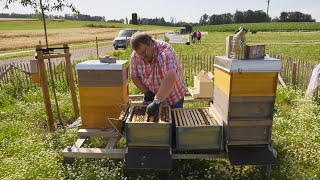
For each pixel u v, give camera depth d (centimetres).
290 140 475
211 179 386
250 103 352
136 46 376
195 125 366
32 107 681
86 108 441
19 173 379
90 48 3086
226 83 356
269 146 368
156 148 366
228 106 349
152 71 423
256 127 361
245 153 361
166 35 3697
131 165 358
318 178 391
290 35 5644
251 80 342
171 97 446
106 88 429
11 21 10969
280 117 592
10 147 476
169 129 356
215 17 15250
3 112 660
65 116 653
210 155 379
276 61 336
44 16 612
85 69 424
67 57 578
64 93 838
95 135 434
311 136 486
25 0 592
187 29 5709
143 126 355
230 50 368
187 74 1108
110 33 6644
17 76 948
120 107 434
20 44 3550
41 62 524
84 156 395
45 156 416
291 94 796
